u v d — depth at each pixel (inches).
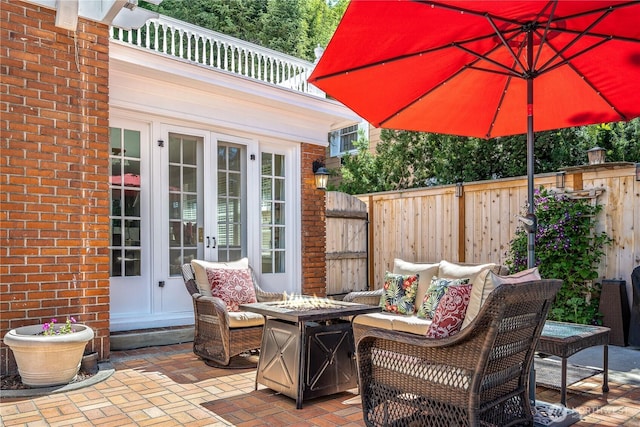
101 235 172.7
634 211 210.8
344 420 121.6
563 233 223.1
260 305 150.9
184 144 230.5
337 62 123.0
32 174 159.0
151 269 216.2
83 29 170.7
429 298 178.1
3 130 153.9
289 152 274.2
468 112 161.2
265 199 263.1
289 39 564.1
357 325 185.3
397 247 316.5
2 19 154.2
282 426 117.1
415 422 104.5
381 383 109.4
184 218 228.8
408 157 384.8
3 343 152.3
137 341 196.7
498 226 260.7
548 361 169.3
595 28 121.0
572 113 158.9
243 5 547.2
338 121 283.7
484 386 95.4
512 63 143.8
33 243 158.6
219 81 222.1
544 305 105.5
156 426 115.6
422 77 138.9
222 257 241.6
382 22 108.7
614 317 207.0
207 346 176.2
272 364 141.6
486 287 99.3
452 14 112.1
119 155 209.5
